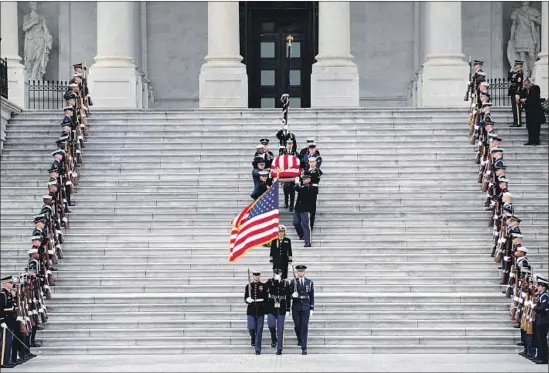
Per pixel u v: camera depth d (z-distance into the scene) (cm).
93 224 13912
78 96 15188
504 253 12750
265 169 13850
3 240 13838
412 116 15775
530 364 10900
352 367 10694
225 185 14562
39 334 11906
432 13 18362
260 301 11481
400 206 14162
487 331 11900
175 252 13338
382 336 11838
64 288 12731
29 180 14862
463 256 13212
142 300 12338
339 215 13988
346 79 18062
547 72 19025
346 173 14712
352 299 12300
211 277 12888
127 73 18300
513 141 15325
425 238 13612
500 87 19700
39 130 15750
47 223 12731
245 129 15588
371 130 15488
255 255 13175
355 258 13150
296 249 13288
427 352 11662
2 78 16225
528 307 11188
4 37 19175
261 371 10456
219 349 11669
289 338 11819
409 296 12312
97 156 15112
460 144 15275
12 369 10775
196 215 14062
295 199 14425
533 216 13950
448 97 18212
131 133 15538
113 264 13125
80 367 10850
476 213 13962
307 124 15638
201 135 15488
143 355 11606
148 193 14400
